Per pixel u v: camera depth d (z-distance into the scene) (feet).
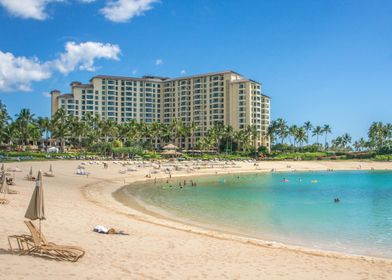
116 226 86.22
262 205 153.38
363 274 56.85
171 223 102.63
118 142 494.18
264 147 606.14
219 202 159.74
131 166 331.77
